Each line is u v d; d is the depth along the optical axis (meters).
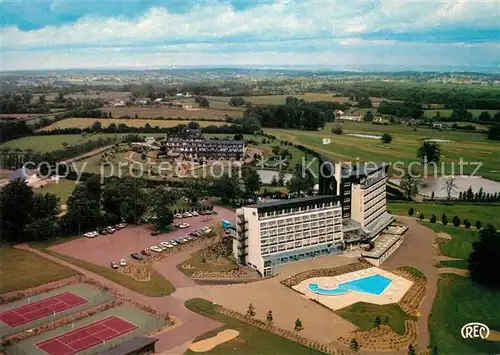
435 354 152.25
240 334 164.25
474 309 185.88
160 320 174.62
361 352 154.75
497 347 159.25
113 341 161.12
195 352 152.88
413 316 179.88
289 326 170.12
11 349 157.12
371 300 192.12
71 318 176.50
